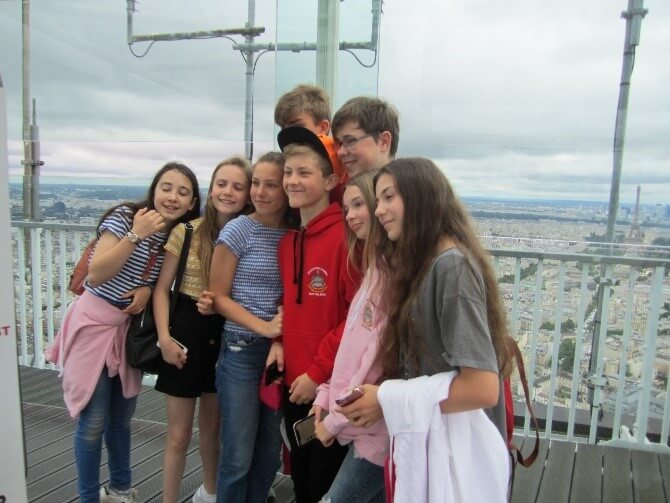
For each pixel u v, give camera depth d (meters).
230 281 1.71
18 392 1.25
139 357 1.83
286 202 1.73
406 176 1.16
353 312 1.35
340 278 1.53
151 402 3.03
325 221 1.57
